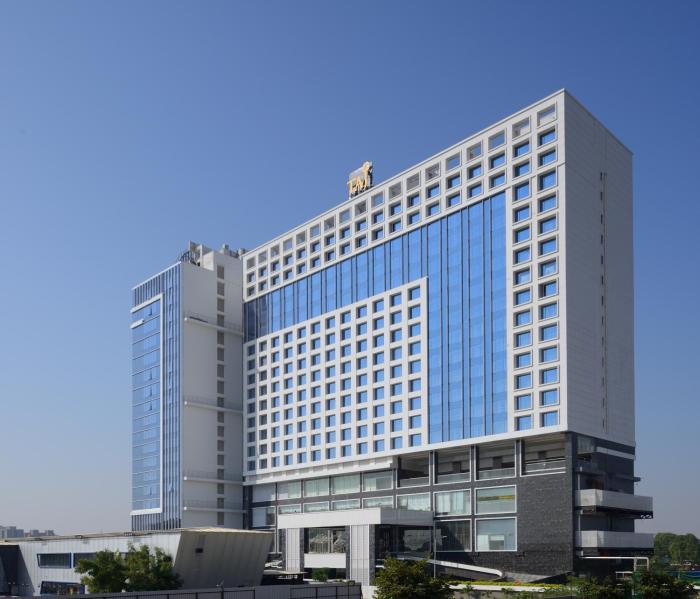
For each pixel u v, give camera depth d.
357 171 138.38
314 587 75.81
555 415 98.12
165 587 80.75
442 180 118.69
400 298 121.50
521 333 103.69
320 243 139.62
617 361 107.75
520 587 84.62
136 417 159.62
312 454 132.75
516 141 109.56
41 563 113.12
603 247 109.12
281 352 144.12
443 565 103.31
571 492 95.38
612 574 94.88
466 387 108.94
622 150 116.88
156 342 156.62
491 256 109.31
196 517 143.62
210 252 159.62
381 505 119.94
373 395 122.94
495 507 103.62
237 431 152.88
